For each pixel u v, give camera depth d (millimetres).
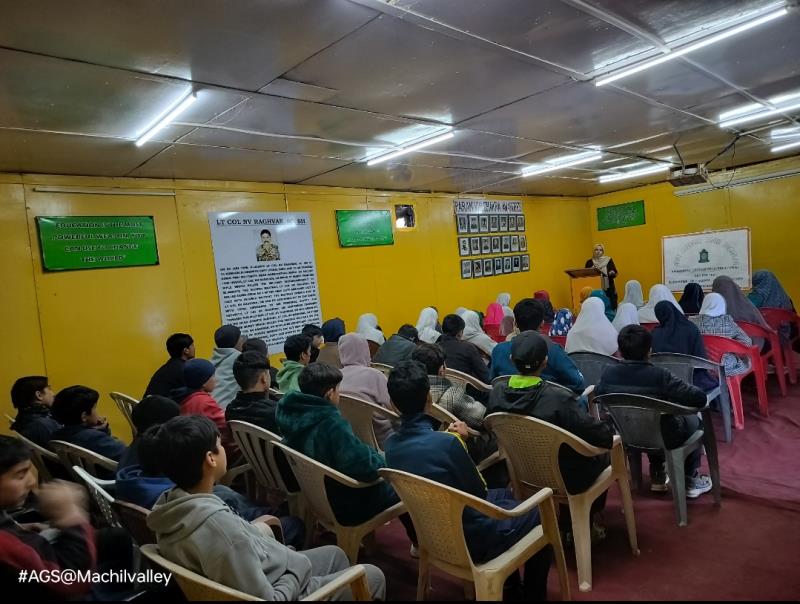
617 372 2801
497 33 2875
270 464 2594
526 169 7195
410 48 2945
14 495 1589
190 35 2539
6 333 4355
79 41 2469
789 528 2512
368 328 5906
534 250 9852
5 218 4406
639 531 2633
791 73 4070
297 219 6406
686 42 3270
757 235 8750
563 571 1925
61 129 3611
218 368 4008
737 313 4898
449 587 2297
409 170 6355
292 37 2678
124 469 1979
